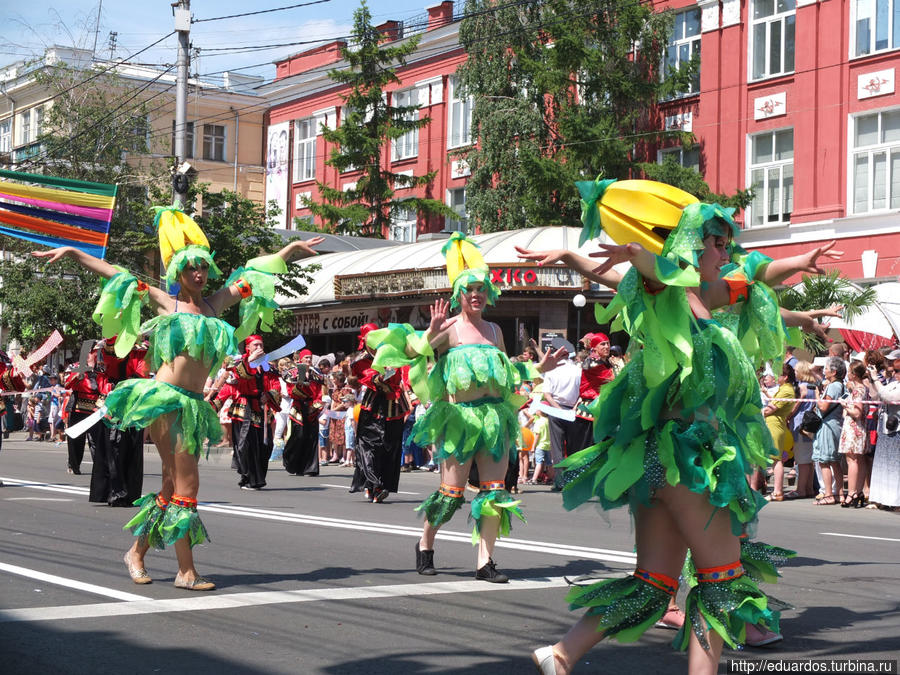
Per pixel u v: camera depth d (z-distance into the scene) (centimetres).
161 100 4534
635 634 396
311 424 1659
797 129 2611
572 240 2638
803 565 764
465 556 779
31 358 1489
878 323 1828
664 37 2881
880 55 2447
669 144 2939
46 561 711
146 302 632
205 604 579
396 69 3972
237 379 1380
